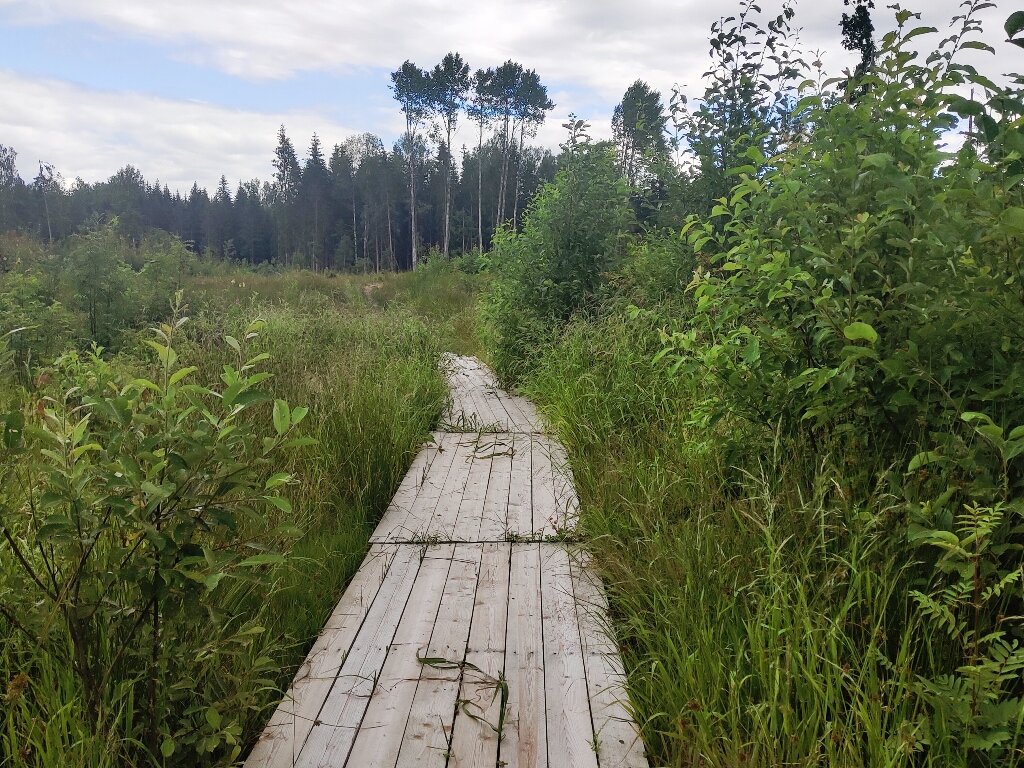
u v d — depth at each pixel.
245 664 2.27
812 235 2.96
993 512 1.98
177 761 2.08
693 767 2.13
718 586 2.77
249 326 2.28
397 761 2.12
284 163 77.00
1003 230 2.10
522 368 8.54
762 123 6.24
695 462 3.68
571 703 2.42
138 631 2.14
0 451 1.97
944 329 2.46
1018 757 1.90
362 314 13.12
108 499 1.88
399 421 5.60
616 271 8.46
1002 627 2.24
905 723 1.91
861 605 2.40
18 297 9.45
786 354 3.09
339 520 4.13
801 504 2.79
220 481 2.07
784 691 2.13
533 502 4.50
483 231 62.94
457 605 3.13
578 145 9.03
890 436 2.87
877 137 2.87
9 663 2.13
